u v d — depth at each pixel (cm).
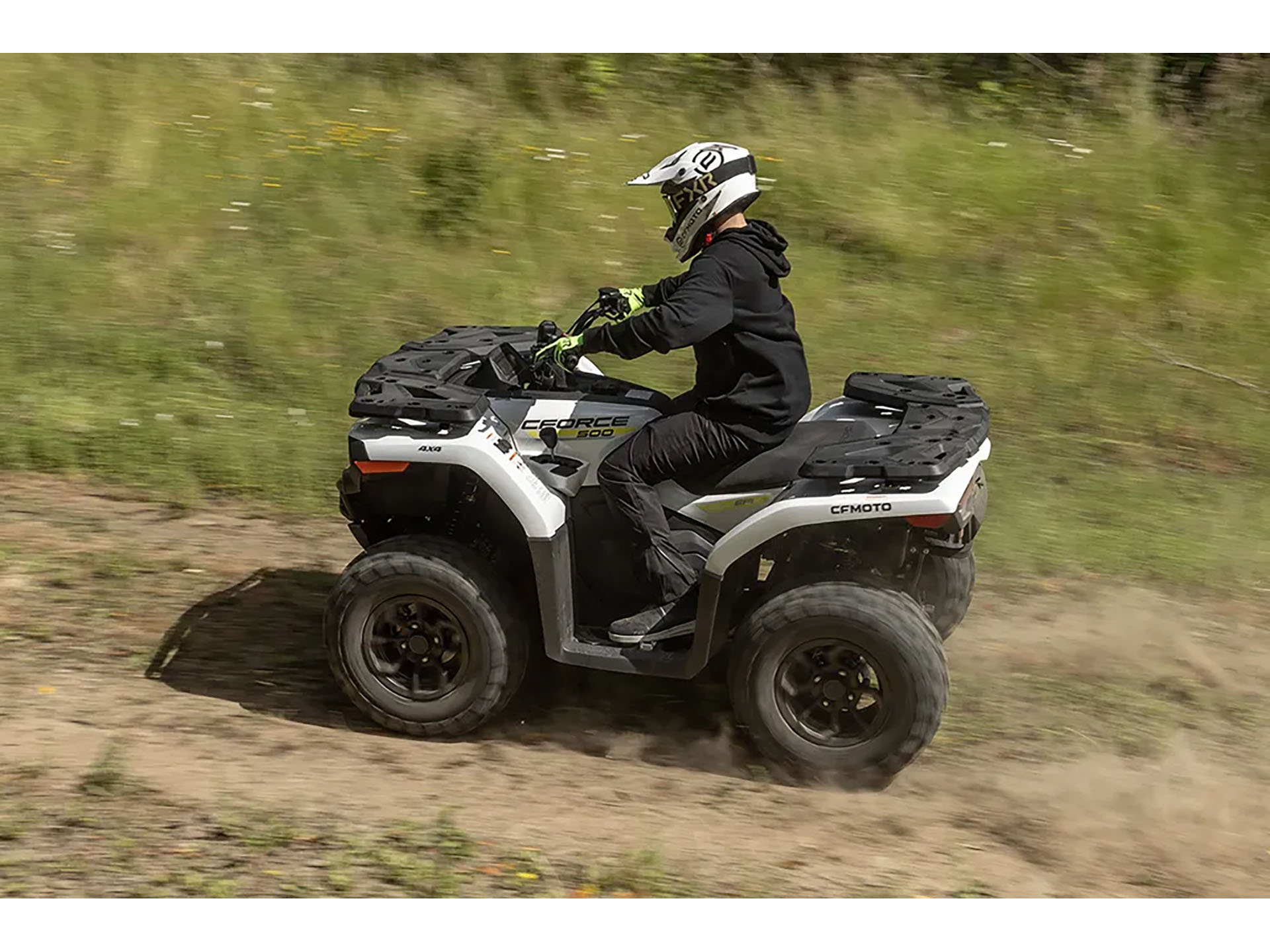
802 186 1029
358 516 496
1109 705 538
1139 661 577
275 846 397
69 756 441
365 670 476
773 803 457
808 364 831
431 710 475
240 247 916
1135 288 949
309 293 869
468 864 394
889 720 451
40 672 502
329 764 456
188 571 599
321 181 991
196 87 1097
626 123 1112
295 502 678
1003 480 738
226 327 825
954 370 845
